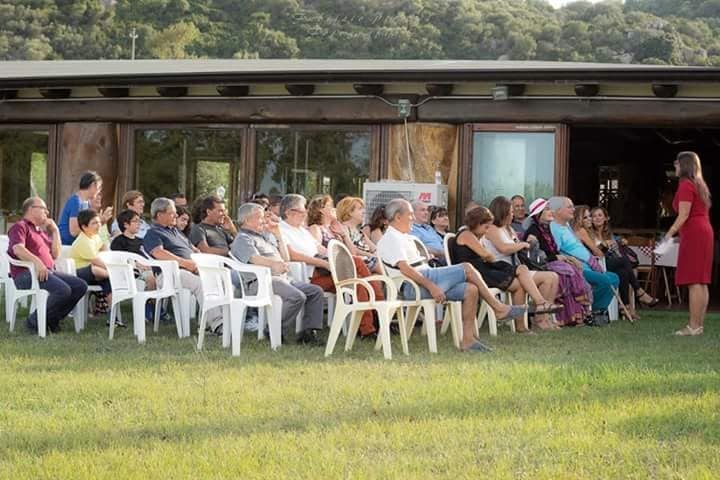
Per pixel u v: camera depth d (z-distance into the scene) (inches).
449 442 178.9
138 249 367.6
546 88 448.1
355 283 290.8
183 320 329.1
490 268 340.5
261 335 323.9
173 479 155.4
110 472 158.7
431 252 371.9
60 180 503.2
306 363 271.4
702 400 214.7
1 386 231.3
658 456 169.3
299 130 476.7
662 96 435.2
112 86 478.3
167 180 494.6
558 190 450.0
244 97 476.7
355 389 228.2
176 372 252.8
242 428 190.2
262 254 316.8
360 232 387.5
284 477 156.0
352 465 163.0
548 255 389.4
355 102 464.1
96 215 357.7
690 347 312.5
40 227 339.3
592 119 444.8
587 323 382.6
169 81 464.8
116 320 356.8
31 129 510.3
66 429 189.3
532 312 339.0
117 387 230.1
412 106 460.4
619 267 412.5
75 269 352.2
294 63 542.0
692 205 346.3
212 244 358.3
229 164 486.9
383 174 466.0
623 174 718.5
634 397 219.0
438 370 257.9
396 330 347.6
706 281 346.3
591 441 178.9
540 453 171.5
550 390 226.8
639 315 427.5
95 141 495.2
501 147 456.1
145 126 496.4
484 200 458.9
